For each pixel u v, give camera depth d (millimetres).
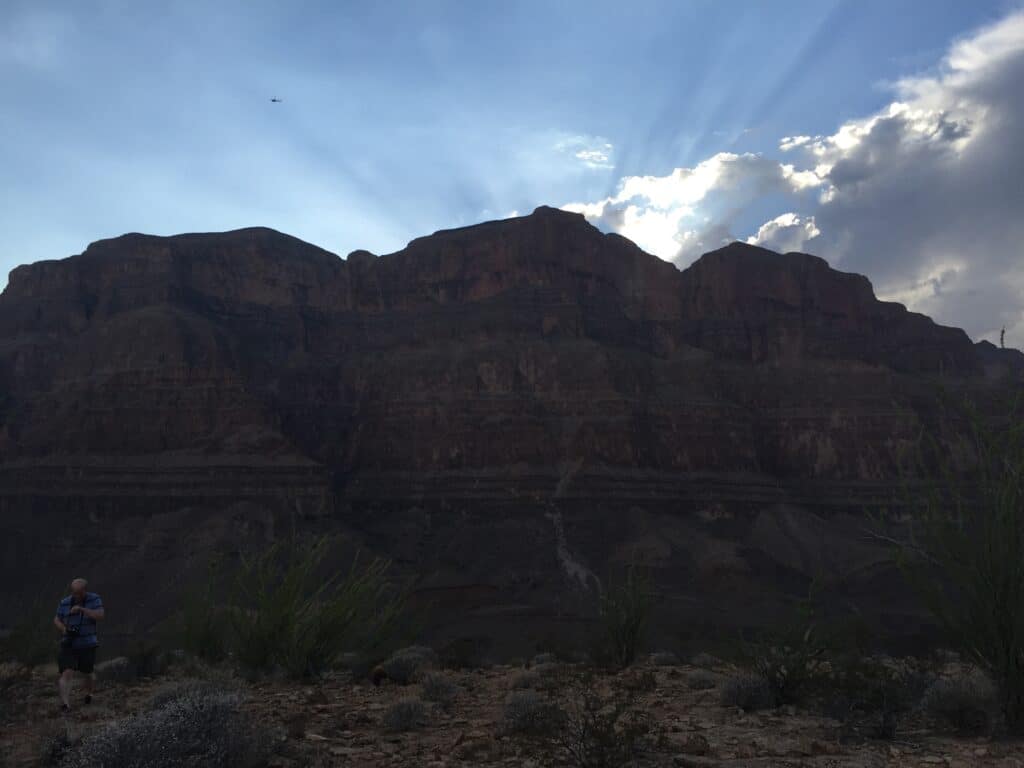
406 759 10047
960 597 11492
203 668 19500
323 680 18891
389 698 15539
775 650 14242
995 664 11188
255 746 9328
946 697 11617
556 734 10844
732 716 12773
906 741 10742
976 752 9820
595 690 15805
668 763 9695
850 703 12344
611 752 9562
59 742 9977
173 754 8461
